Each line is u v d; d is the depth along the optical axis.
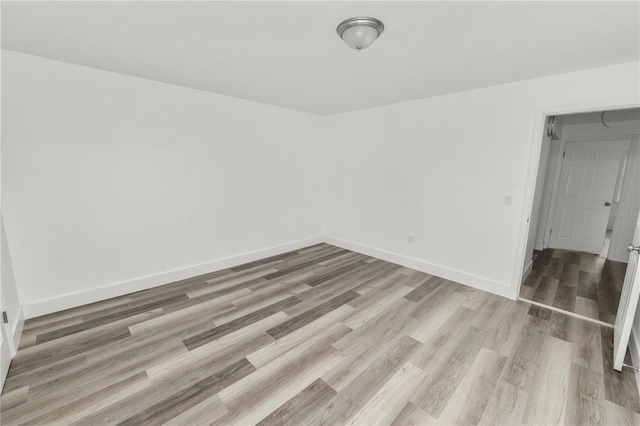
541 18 1.59
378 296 3.05
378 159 4.10
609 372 1.94
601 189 4.62
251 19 1.67
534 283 3.44
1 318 1.90
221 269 3.74
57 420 1.54
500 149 2.96
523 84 2.75
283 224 4.45
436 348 2.20
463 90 3.12
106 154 2.72
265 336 2.33
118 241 2.89
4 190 2.28
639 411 1.64
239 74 2.68
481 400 1.72
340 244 4.82
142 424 1.53
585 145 4.66
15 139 2.29
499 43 1.92
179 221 3.30
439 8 1.51
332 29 1.77
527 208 2.85
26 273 2.43
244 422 1.55
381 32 1.76
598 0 1.41
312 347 2.20
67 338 2.24
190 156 3.29
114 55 2.25
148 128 2.95
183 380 1.84
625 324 1.87
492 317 2.65
